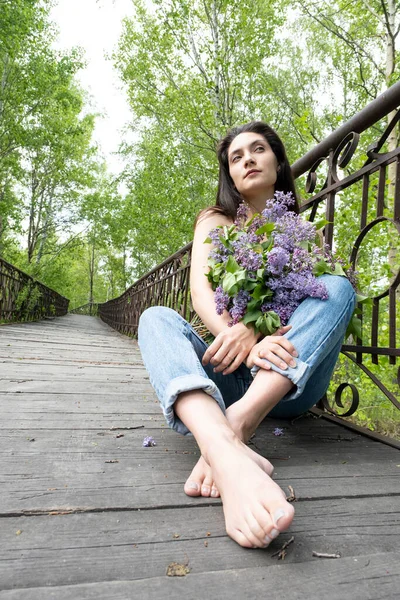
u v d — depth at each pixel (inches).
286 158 61.9
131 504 31.8
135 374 101.0
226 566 24.6
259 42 327.0
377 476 40.3
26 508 30.5
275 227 46.2
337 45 350.6
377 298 61.4
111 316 546.9
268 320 40.9
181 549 26.2
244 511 26.3
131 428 52.7
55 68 417.1
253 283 43.4
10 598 21.0
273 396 37.2
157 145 396.5
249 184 56.1
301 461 44.1
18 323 307.3
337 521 30.8
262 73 379.6
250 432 37.2
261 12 316.5
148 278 265.9
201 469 34.8
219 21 324.8
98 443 46.5
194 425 32.6
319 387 49.8
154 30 346.6
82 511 30.5
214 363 42.8
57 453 42.7
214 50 313.7
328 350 41.1
